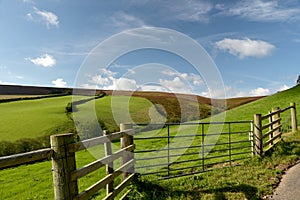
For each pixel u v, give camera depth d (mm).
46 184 8734
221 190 5535
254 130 8359
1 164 2498
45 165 12062
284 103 24203
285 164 7379
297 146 9211
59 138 3330
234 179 6195
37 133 20250
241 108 27547
